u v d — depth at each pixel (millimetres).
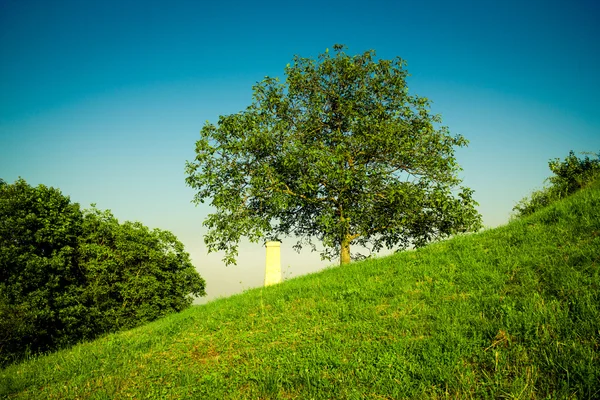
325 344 6777
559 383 4398
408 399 4738
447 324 6328
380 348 6137
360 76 19172
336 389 5246
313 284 11336
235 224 17125
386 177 17484
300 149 16672
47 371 8352
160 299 24656
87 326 20844
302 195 17109
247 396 5605
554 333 5273
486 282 7789
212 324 9688
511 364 4969
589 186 13695
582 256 7281
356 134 17641
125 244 23750
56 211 20641
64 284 21078
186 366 7230
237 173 17516
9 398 7020
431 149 18594
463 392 4637
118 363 8062
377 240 19922
